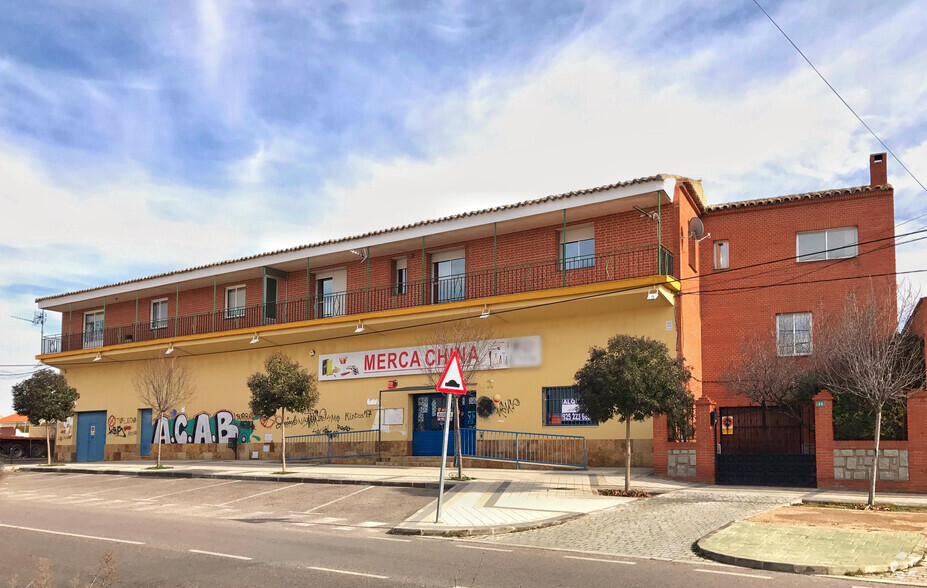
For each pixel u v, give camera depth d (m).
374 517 14.98
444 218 25.56
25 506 18.23
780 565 9.15
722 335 24.25
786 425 18.34
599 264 23.64
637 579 8.70
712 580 8.62
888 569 8.95
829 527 11.59
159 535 12.84
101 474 27.48
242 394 31.52
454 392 13.88
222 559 10.39
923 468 15.73
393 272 28.98
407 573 9.20
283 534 12.80
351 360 28.14
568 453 22.62
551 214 23.70
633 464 21.62
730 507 14.10
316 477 21.30
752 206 24.44
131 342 34.59
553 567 9.45
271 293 32.03
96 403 37.19
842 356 18.17
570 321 23.38
